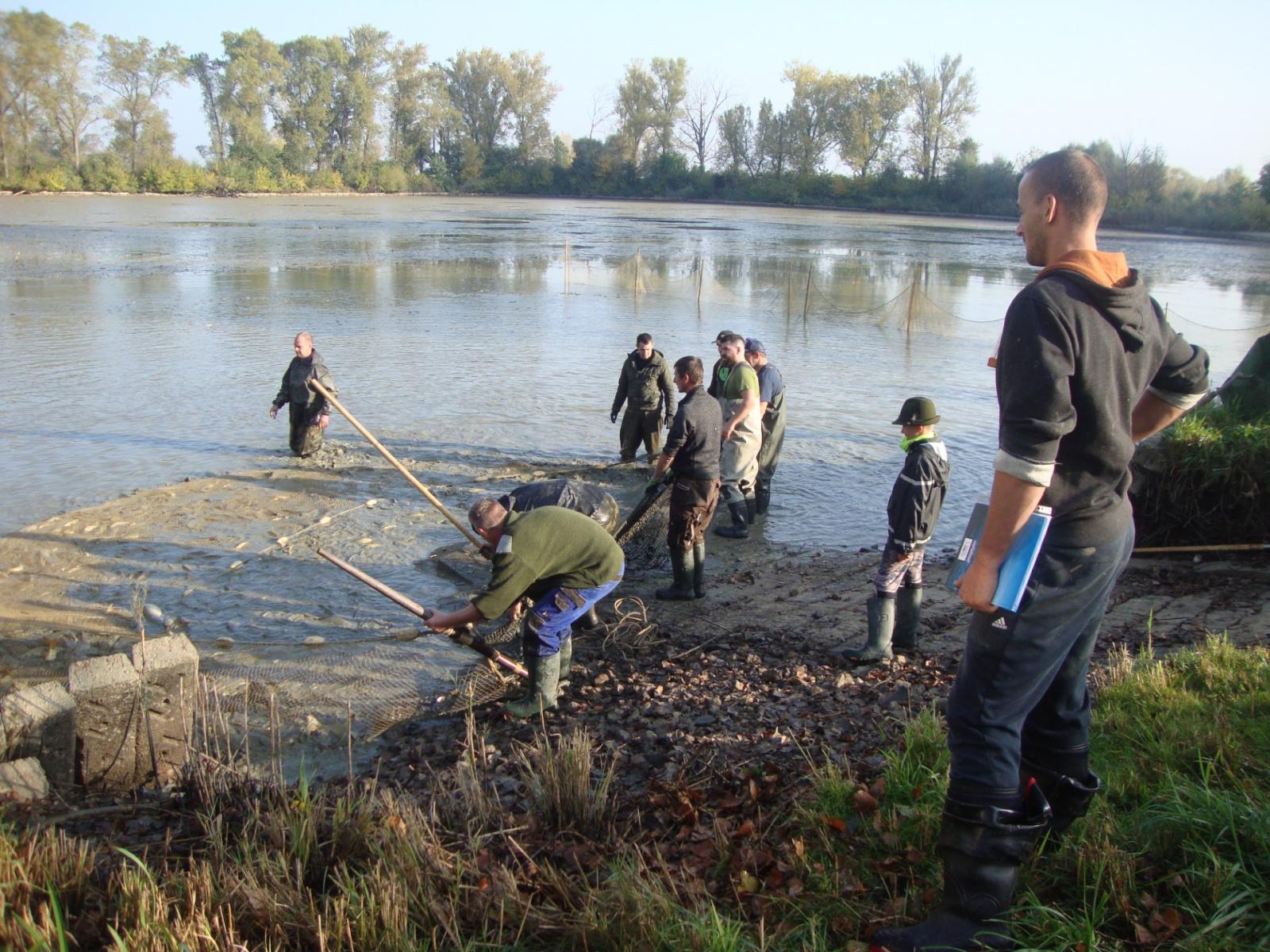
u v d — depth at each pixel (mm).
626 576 8367
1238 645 5820
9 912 3025
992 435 13516
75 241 40781
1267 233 68500
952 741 2867
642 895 3055
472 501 10156
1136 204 72562
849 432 13539
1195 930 2830
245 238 45656
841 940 2975
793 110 101938
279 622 7203
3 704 4457
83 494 10055
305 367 11383
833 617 7188
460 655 6621
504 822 3867
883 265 42031
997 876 2787
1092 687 4812
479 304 26484
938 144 96812
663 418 11617
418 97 110812
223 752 5238
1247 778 3500
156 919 2988
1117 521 2758
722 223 70438
